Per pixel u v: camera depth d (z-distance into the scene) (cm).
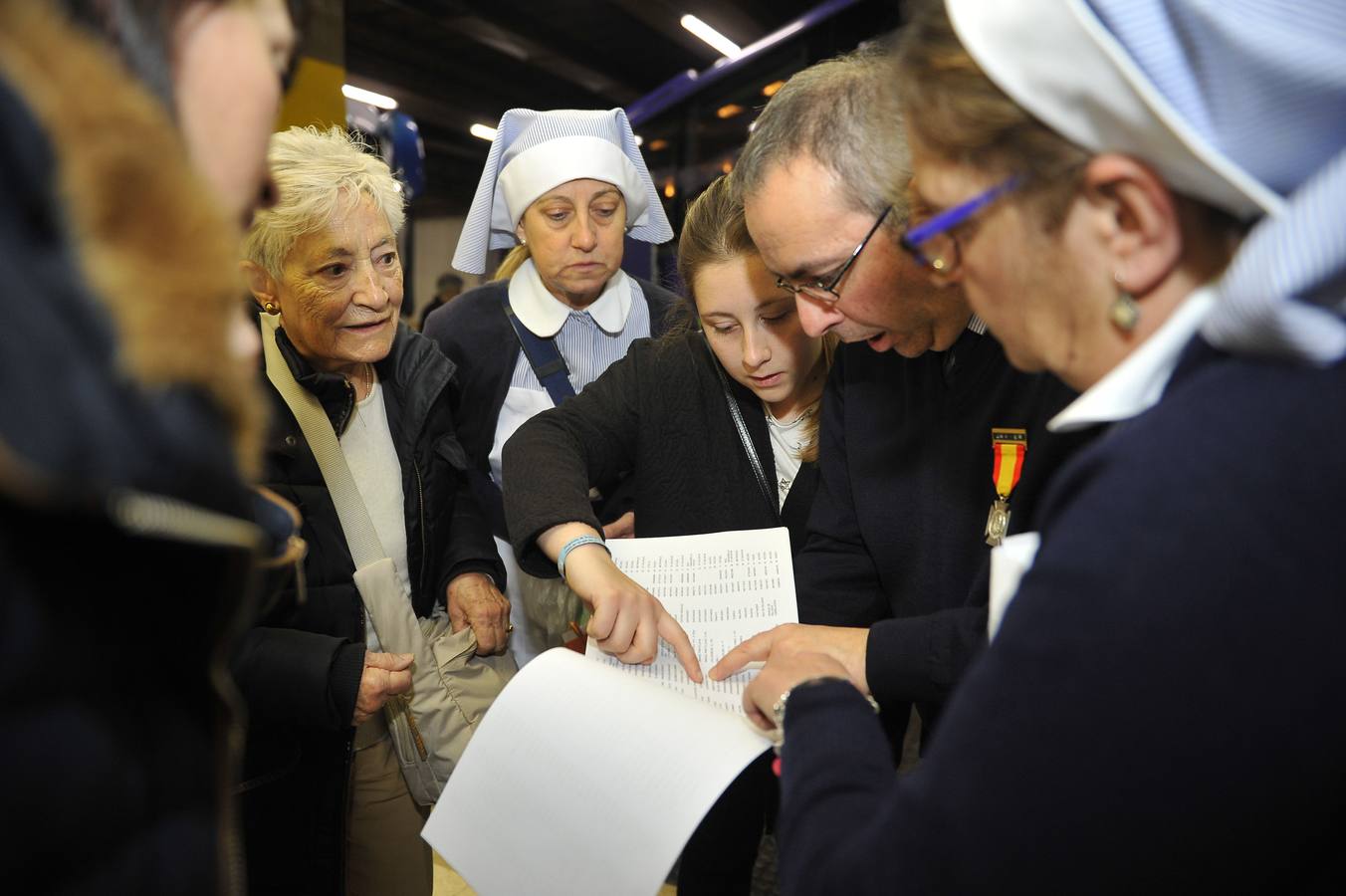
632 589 104
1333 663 38
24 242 33
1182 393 45
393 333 138
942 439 101
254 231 125
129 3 39
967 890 44
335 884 128
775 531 117
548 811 79
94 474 32
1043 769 42
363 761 139
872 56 92
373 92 1007
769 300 114
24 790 34
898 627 92
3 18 35
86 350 32
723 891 128
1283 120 41
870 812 55
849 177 89
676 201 510
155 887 39
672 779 74
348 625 131
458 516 157
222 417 40
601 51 938
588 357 204
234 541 40
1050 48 46
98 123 34
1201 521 40
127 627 38
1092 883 41
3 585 33
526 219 193
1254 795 39
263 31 47
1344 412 40
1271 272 39
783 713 74
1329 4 40
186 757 42
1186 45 43
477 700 139
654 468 134
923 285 91
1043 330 55
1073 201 49
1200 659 39
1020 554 63
